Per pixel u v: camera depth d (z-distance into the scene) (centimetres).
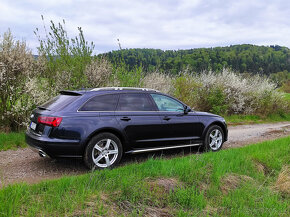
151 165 489
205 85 1656
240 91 1772
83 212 314
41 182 395
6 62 805
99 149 516
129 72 1145
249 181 483
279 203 414
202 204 379
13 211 299
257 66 15512
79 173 514
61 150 485
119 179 406
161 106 626
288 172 554
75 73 1003
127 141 555
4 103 824
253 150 680
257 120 1694
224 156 588
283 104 1917
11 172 514
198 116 687
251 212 375
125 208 349
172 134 628
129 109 571
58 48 1002
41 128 505
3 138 736
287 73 12988
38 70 962
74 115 500
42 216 296
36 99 847
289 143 786
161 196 390
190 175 459
